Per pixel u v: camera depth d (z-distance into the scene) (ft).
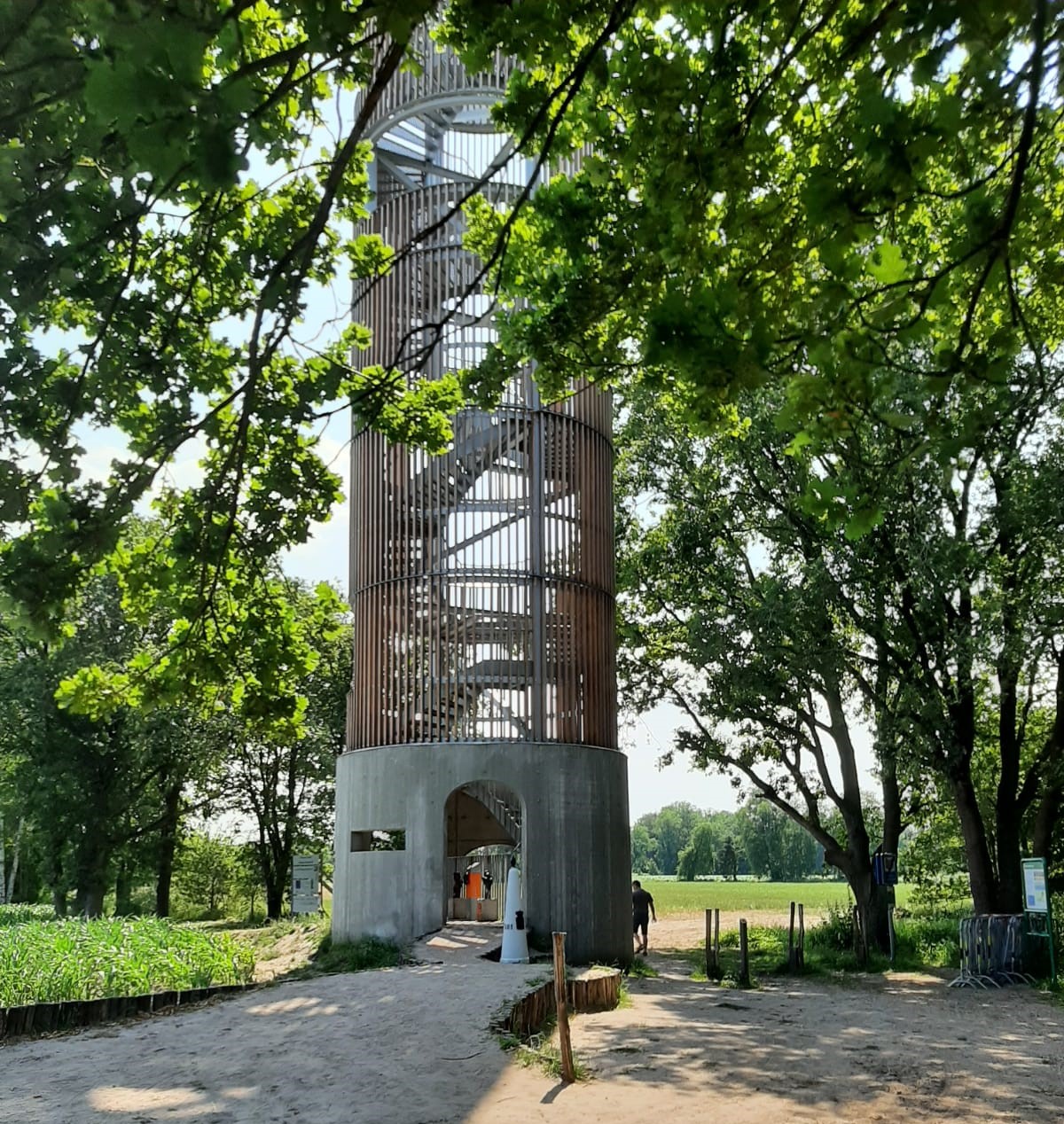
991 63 14.32
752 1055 36.04
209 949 55.98
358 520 70.79
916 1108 28.89
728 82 18.84
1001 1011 50.90
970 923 63.36
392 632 67.36
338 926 67.56
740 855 436.76
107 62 11.18
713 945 68.13
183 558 26.76
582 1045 37.11
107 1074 30.27
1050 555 69.82
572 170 66.18
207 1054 32.86
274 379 29.84
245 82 11.70
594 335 28.07
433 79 68.39
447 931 64.64
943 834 108.27
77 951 49.03
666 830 600.80
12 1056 33.63
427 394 32.22
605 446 72.69
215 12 12.16
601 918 65.26
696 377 16.33
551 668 66.90
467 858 89.30
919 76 13.71
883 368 18.47
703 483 82.84
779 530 79.10
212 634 31.55
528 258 25.94
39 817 113.70
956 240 18.10
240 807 145.28
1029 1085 32.60
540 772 64.75
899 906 147.02
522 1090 28.48
